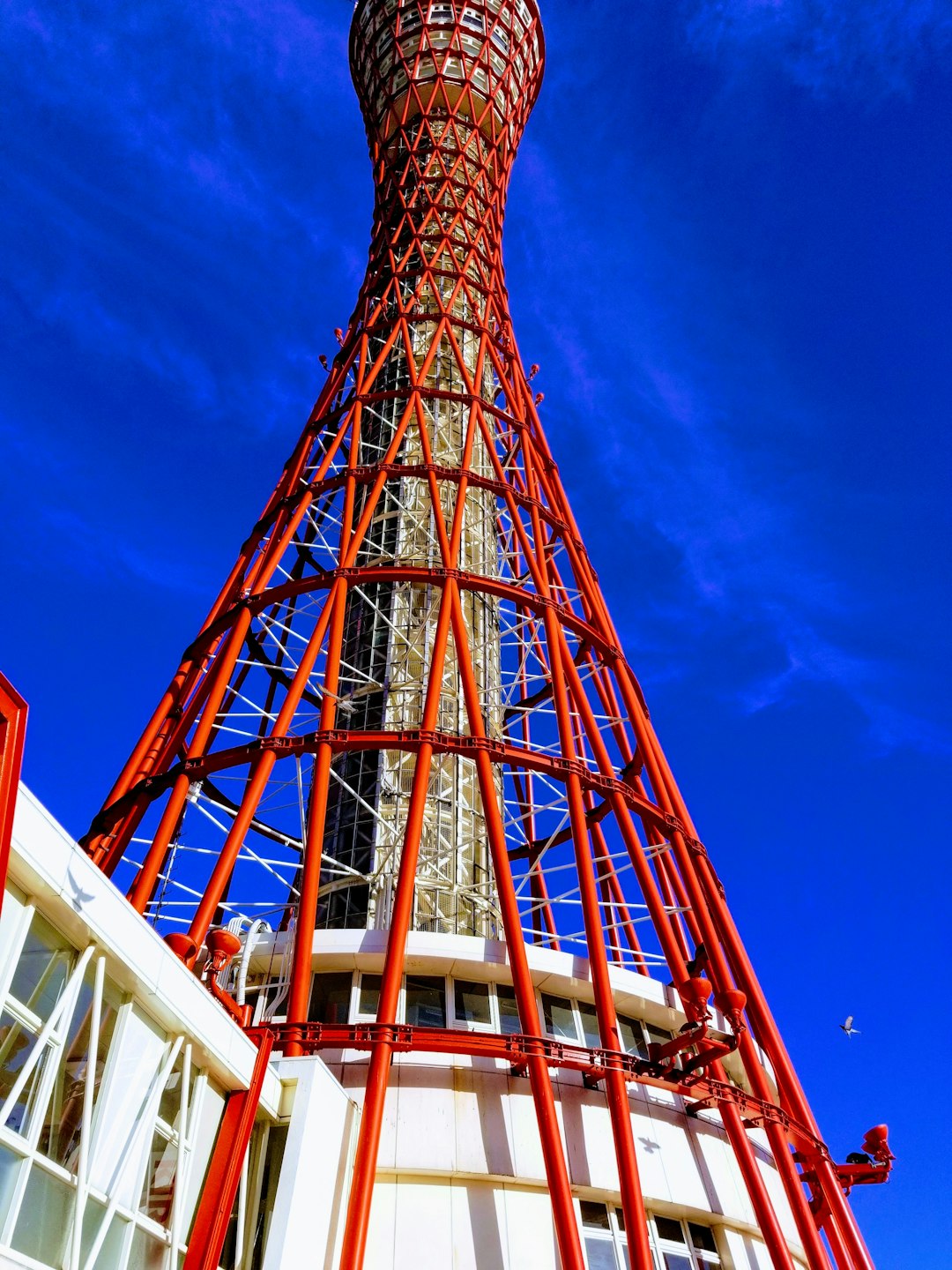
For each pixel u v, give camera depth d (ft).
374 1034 87.04
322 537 151.43
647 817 125.29
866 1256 97.09
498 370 180.65
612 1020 94.43
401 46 242.78
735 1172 99.04
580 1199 89.56
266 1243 67.51
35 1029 54.44
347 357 185.37
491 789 108.37
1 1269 47.88
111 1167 58.44
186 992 67.00
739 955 119.34
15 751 51.42
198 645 143.02
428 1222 83.87
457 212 207.31
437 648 122.01
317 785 105.60
